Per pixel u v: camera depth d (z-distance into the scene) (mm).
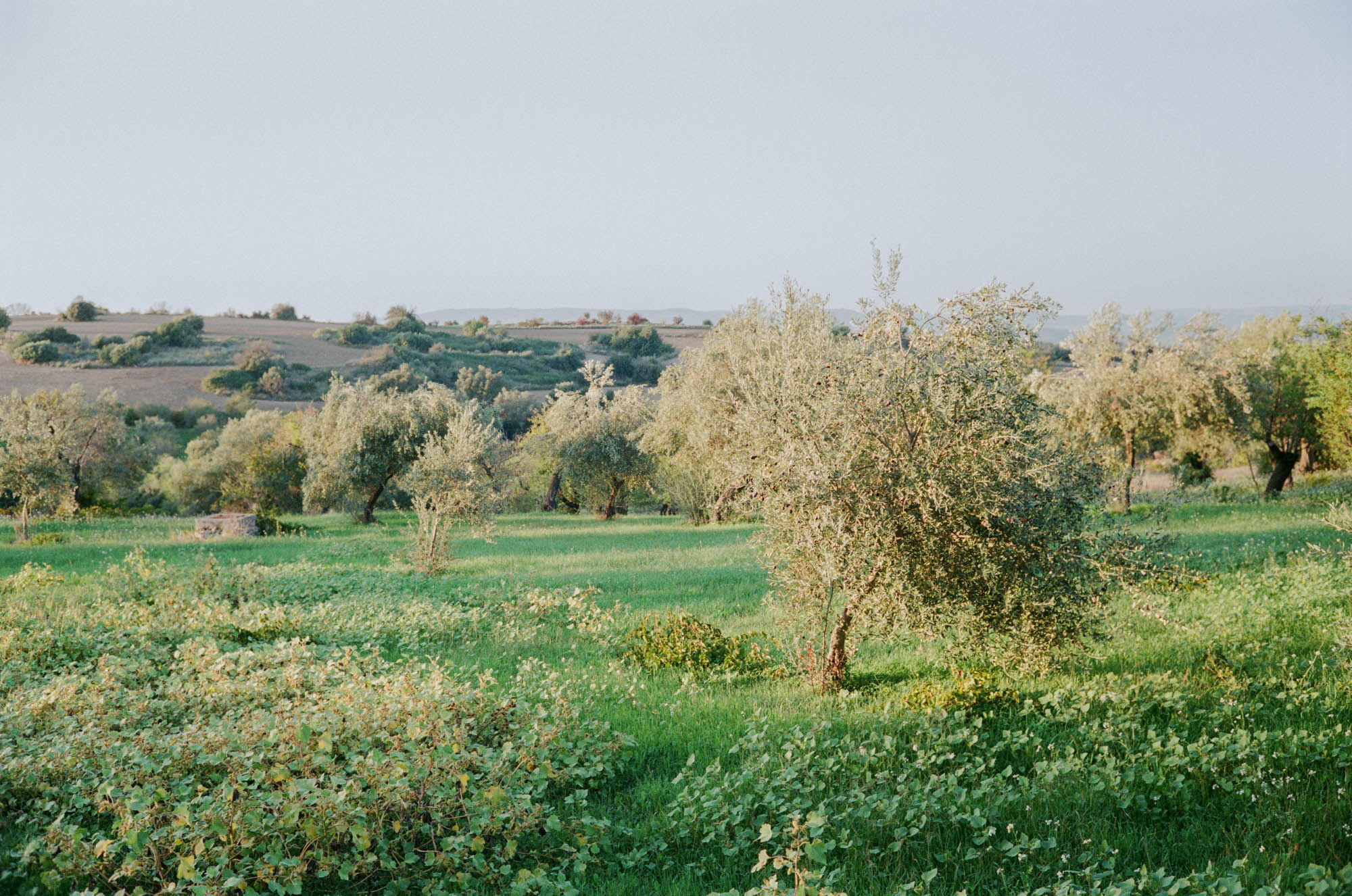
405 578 20359
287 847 5547
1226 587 13789
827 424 8672
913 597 8672
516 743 7332
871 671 10977
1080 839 5500
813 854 4594
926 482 8375
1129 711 7777
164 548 27703
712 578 19500
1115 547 8789
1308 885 4145
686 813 6312
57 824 5473
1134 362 28016
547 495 56406
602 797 7230
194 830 5281
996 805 5852
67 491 35594
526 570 21875
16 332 112250
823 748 7453
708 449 32844
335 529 37250
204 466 57781
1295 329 37438
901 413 8625
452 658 12438
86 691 8820
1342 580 12953
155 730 7543
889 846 5539
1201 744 6613
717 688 10594
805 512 8828
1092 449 9367
